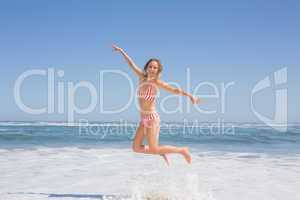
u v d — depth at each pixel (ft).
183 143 42.75
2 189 16.35
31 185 17.29
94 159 27.12
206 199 14.15
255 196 15.08
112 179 18.84
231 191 15.98
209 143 43.19
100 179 18.84
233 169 22.63
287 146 40.06
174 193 15.03
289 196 15.20
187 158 16.10
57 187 16.80
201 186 16.98
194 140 47.34
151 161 26.22
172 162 25.75
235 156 29.84
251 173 21.12
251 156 29.94
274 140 49.60
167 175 20.12
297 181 18.69
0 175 20.07
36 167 23.02
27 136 51.72
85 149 34.19
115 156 28.99
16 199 14.38
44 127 98.48
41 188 16.58
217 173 20.98
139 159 27.30
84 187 16.79
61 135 56.08
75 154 30.14
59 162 25.38
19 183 17.80
